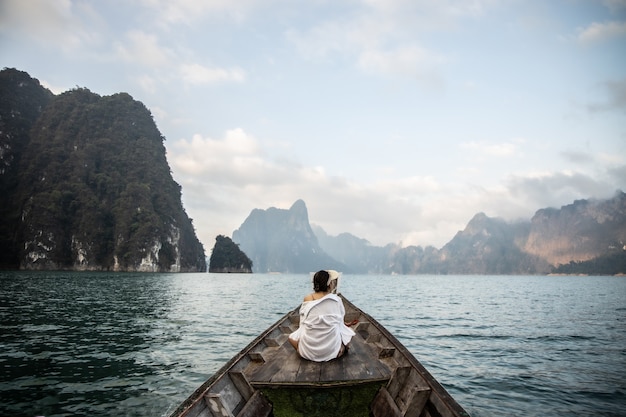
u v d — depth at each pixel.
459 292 52.75
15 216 122.31
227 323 17.53
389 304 31.33
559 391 8.14
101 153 140.62
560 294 47.94
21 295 30.44
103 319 17.84
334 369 4.54
